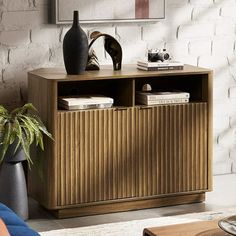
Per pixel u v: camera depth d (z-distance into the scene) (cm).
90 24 520
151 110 487
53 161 462
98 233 443
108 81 511
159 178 495
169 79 527
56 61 515
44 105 467
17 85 506
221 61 565
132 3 526
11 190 457
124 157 483
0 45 497
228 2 559
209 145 507
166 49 546
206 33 556
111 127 477
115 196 483
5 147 439
